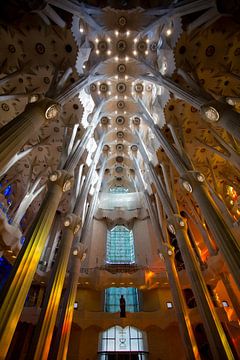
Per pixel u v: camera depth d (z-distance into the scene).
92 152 19.30
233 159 14.49
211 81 13.77
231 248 8.05
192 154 17.91
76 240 14.85
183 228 13.23
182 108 15.39
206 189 10.76
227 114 8.49
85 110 16.14
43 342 8.27
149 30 14.16
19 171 18.16
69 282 12.77
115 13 14.07
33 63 12.71
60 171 10.99
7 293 6.52
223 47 12.68
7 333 5.86
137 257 19.11
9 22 11.52
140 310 16.17
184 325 11.27
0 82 11.41
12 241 13.80
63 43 12.39
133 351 13.99
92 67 14.55
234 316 14.70
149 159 19.28
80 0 13.20
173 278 13.67
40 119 8.48
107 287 16.58
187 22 12.30
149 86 17.94
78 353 13.82
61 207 21.38
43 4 10.89
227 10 11.08
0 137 6.93
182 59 12.77
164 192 15.99
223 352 8.42
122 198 24.20
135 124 21.17
